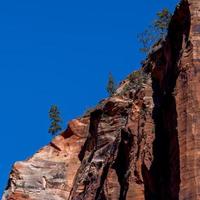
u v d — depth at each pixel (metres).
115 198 49.09
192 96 38.72
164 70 48.12
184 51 41.22
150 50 63.19
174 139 39.78
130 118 49.91
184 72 40.09
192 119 37.84
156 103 48.03
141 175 44.53
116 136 59.72
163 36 61.19
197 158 36.38
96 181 56.84
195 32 41.53
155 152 44.22
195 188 35.38
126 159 49.22
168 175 41.91
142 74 63.44
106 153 60.72
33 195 70.88
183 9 43.59
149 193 43.59
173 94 40.31
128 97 64.19
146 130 45.91
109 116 64.25
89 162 64.12
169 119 42.59
